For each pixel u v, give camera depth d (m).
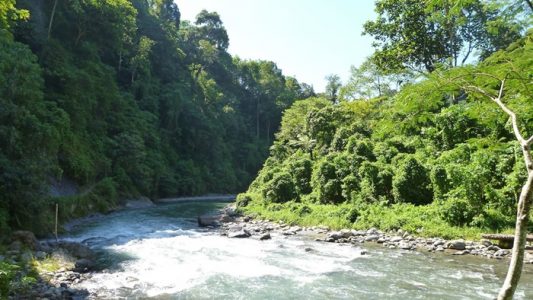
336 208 24.20
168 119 63.84
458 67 5.50
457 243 16.12
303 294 10.91
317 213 24.02
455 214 18.23
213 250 16.73
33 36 39.97
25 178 19.03
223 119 81.38
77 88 40.25
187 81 76.94
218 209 36.91
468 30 23.61
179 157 63.91
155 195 52.06
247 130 92.00
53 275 12.27
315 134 40.00
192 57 89.62
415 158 23.05
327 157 29.97
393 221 19.59
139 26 71.12
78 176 34.06
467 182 18.08
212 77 93.88
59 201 24.17
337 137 35.25
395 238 18.05
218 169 70.00
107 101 45.88
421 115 6.03
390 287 11.41
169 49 75.50
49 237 19.89
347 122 38.78
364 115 38.25
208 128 70.31
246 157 82.75
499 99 5.18
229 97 93.31
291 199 29.94
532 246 14.90
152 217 29.91
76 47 47.31
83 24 47.84
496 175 18.81
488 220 17.45
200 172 65.06
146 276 12.66
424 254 15.51
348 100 43.53
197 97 75.44
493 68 5.36
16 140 21.09
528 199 4.02
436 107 6.00
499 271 12.87
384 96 37.28
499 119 6.35
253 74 106.12
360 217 21.23
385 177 23.97
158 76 71.12
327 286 11.59
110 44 53.28
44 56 39.94
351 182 25.80
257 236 20.27
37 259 13.83
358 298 10.52
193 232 22.06
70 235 21.06
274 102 99.88
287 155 47.75
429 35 31.11
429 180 22.44
